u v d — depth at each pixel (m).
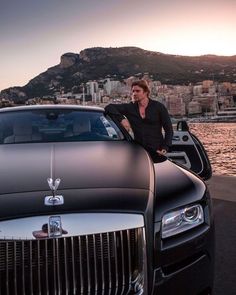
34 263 2.30
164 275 2.52
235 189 6.63
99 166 3.00
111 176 2.79
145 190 2.64
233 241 4.77
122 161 3.16
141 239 2.41
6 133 4.17
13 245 2.30
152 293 2.46
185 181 2.96
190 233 2.68
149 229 2.47
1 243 2.30
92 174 2.82
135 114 5.32
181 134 5.13
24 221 2.32
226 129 75.19
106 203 2.45
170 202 2.67
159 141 5.37
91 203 2.43
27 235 2.29
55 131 4.22
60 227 2.31
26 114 4.53
